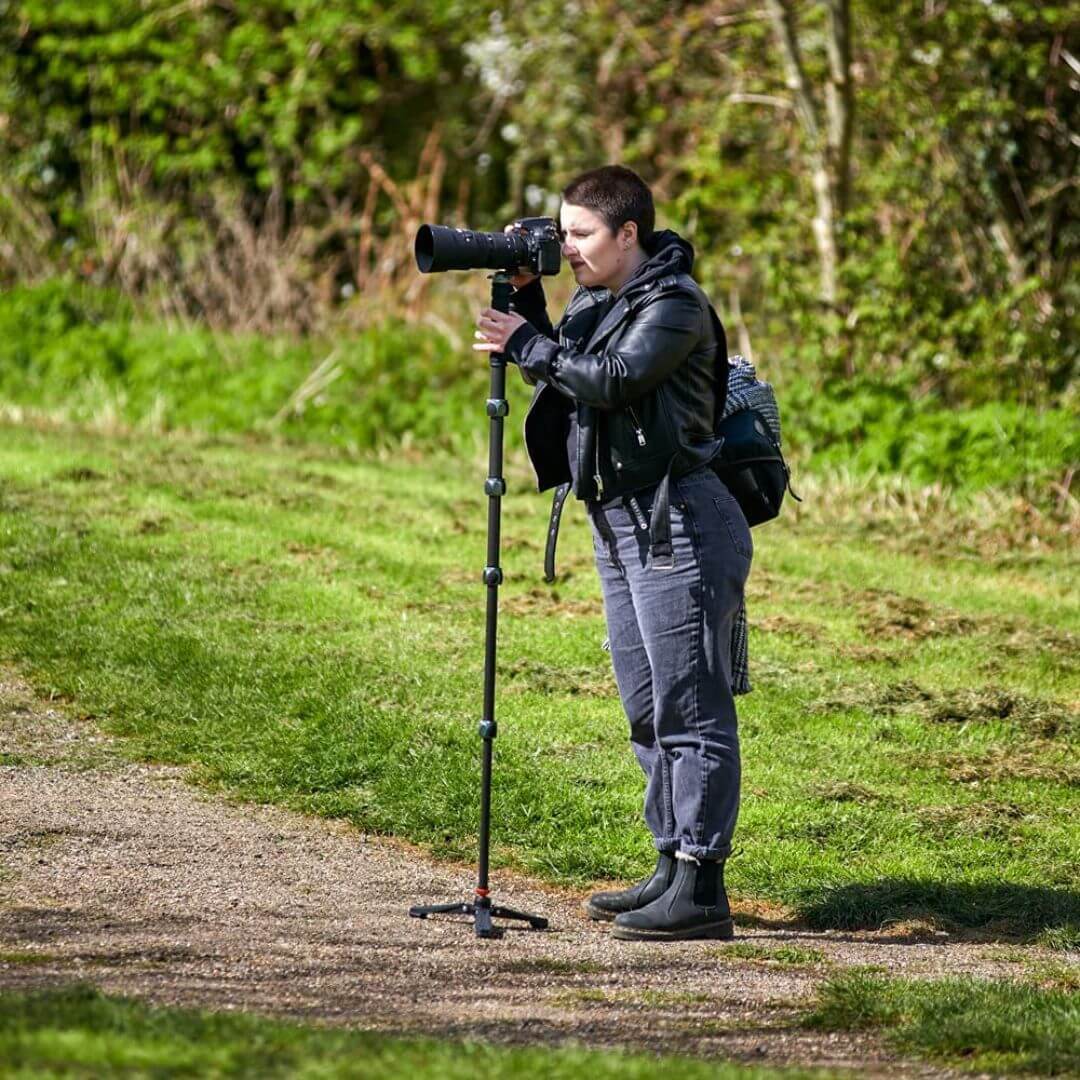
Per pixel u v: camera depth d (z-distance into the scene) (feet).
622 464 46.68
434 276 152.76
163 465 113.80
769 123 153.38
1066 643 84.28
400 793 61.82
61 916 46.80
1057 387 130.31
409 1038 34.73
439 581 88.58
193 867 53.72
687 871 48.62
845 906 53.21
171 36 175.32
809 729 70.79
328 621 80.28
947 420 121.90
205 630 77.77
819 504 115.65
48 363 144.25
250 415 136.56
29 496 100.53
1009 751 69.41
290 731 67.10
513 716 69.56
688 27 159.74
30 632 77.36
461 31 178.91
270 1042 30.99
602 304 48.39
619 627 48.93
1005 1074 35.55
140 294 161.07
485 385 137.59
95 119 176.35
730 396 48.88
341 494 109.09
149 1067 27.91
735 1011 40.81
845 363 130.00
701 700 47.75
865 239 135.03
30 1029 30.07
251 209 174.91
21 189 167.73
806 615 87.35
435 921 49.52
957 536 108.06
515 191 182.39
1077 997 41.93
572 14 171.22
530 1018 38.86
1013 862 58.03
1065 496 114.42
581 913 51.93
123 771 63.93
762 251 136.98
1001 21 141.59
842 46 136.56
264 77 172.86
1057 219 144.66
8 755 64.34
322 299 155.33
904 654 81.76
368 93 177.88
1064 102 145.18
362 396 137.90
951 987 42.55
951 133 139.74
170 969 41.32
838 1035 38.93
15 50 175.73
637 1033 38.06
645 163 173.58
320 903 50.80
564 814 60.54
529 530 102.94
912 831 60.59
